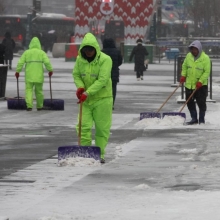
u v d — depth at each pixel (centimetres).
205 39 16188
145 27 14000
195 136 3697
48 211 1931
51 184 2352
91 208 1962
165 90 7269
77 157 2767
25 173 2575
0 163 2823
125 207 1962
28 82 5150
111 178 2467
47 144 3412
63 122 4431
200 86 4194
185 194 2142
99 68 2802
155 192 2191
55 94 6612
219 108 5328
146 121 4219
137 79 8856
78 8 14150
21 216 1873
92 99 2828
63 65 12488
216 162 2830
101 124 2845
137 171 2619
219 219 1788
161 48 17550
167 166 2738
